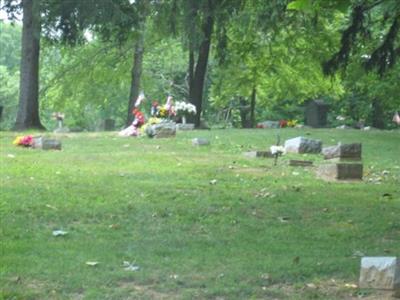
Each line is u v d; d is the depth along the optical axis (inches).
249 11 1122.0
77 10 1131.3
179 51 1898.4
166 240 342.3
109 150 738.8
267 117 2095.2
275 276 280.4
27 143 754.8
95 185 490.3
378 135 973.8
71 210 402.9
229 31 1334.9
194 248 328.5
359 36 922.7
